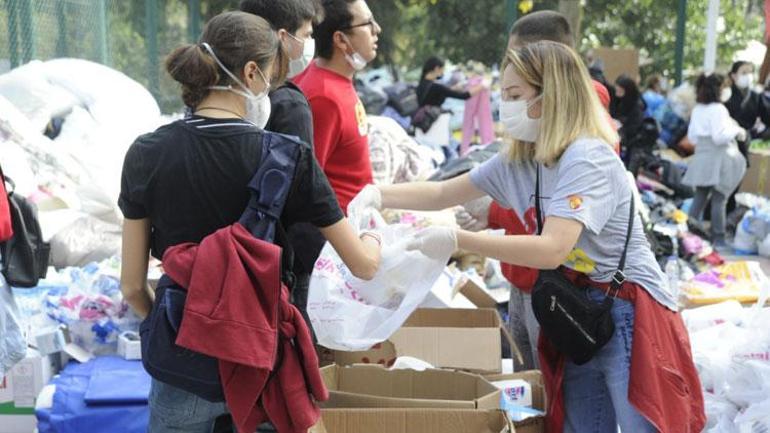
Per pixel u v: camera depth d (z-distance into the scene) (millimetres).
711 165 11992
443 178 7555
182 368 2979
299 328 3107
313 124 4605
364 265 3305
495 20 16969
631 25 20734
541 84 3676
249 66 3064
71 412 4430
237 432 3145
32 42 7918
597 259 3691
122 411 4414
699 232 11422
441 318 4922
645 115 13719
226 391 2971
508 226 4820
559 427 3938
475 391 3982
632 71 17578
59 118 7504
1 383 4668
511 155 3947
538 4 17000
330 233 3184
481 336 4535
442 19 17125
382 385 4086
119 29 10383
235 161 2992
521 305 4742
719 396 4883
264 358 2906
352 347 3564
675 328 3795
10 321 4113
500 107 3805
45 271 4305
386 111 14664
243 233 2955
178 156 3008
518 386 4156
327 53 4805
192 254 2980
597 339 3668
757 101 14336
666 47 20562
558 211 3561
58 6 8383
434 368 4215
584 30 20859
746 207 12695
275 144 3033
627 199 3697
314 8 4438
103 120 7387
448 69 16500
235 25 3066
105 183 6680
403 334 4562
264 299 2957
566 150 3629
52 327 4980
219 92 3080
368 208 3918
